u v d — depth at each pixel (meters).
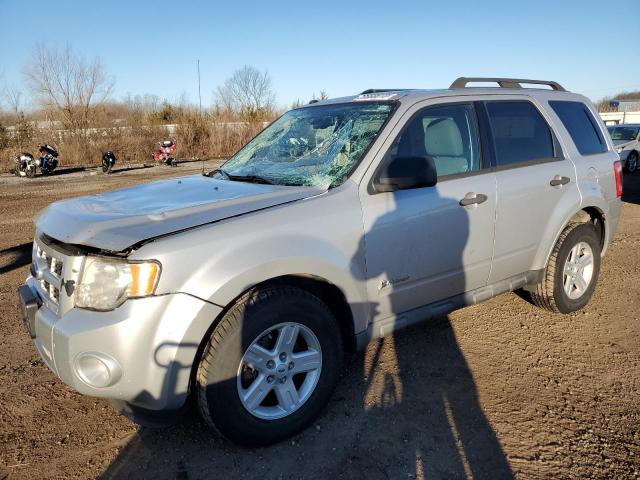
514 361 3.66
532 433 2.84
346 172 3.09
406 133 3.28
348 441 2.80
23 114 23.20
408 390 3.29
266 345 2.74
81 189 14.35
